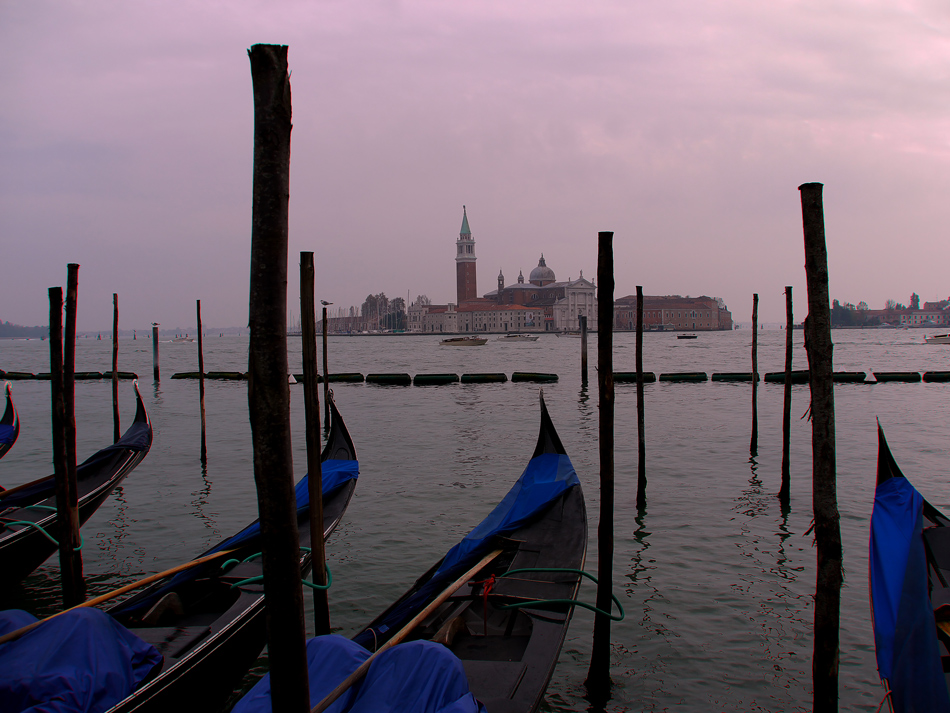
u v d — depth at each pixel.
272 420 3.84
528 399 32.06
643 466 12.94
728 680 7.05
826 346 5.96
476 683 5.75
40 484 10.37
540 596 7.27
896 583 6.91
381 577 9.67
